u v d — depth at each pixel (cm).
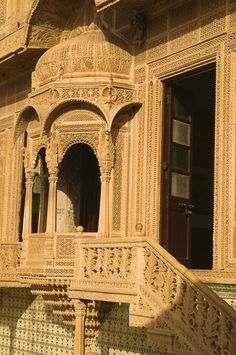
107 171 1017
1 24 1355
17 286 1155
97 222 1198
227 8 912
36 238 1076
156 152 1019
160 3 1021
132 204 1041
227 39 907
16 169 1342
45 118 1046
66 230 1168
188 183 1060
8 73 1384
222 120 898
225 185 881
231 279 845
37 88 1110
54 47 1111
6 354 1309
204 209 1344
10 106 1400
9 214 1348
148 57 1045
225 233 873
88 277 873
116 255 833
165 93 1034
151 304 762
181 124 1059
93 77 1039
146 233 1012
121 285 811
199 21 957
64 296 1012
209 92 1258
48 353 1178
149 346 949
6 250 1182
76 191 1193
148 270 784
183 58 978
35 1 1167
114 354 1001
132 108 1055
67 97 1036
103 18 1151
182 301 728
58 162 1047
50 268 1016
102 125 1024
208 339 686
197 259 1323
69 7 1195
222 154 892
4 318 1334
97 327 1009
